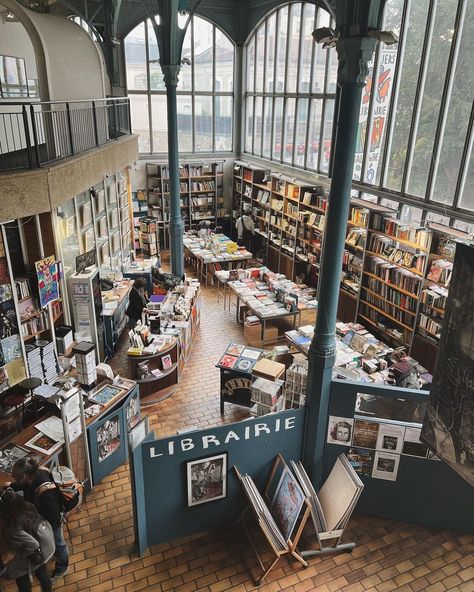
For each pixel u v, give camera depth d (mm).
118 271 11453
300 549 5531
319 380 5512
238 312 11352
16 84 10688
